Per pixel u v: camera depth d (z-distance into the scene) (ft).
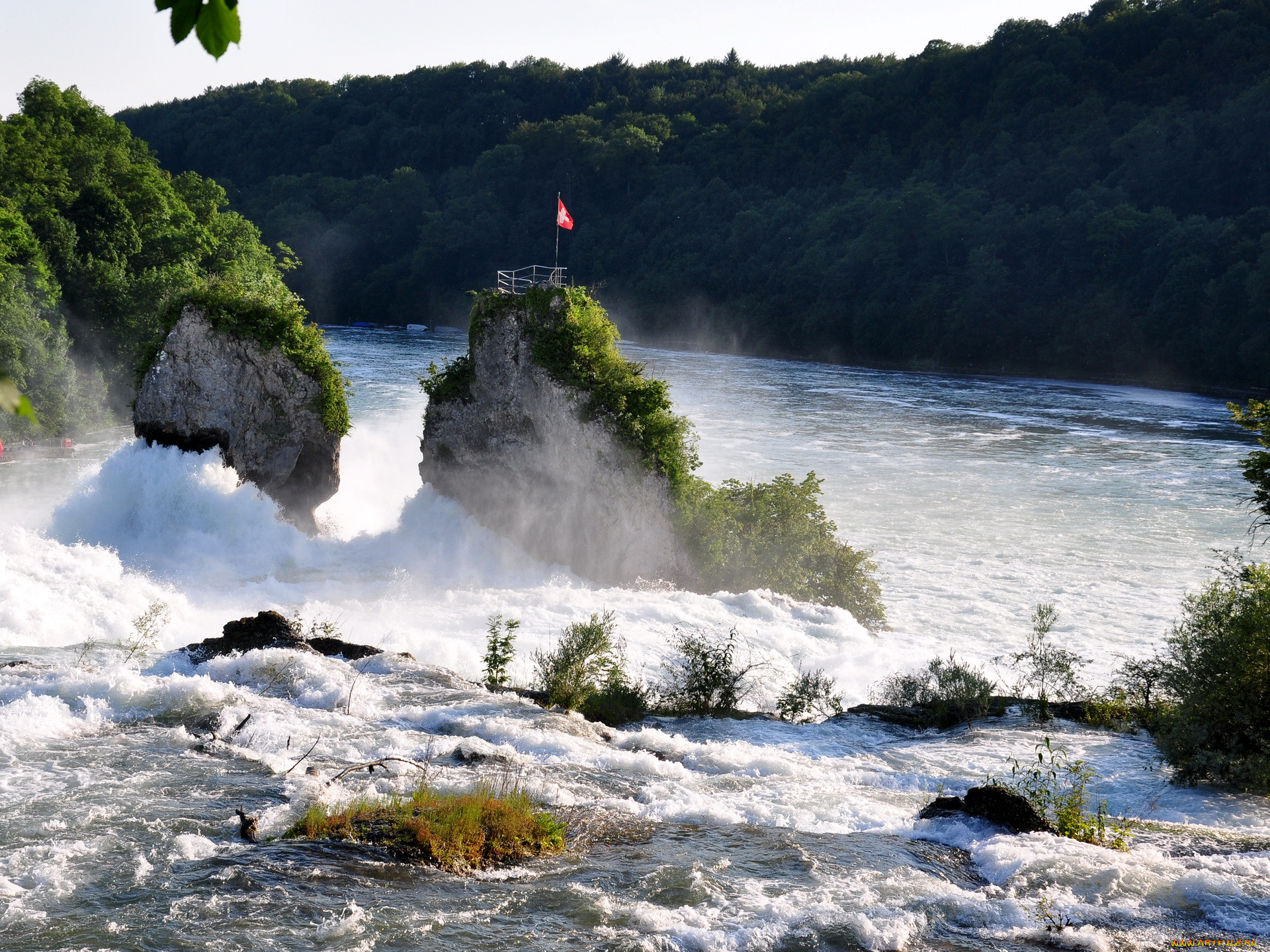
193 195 371.97
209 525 133.90
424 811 40.93
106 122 386.73
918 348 494.59
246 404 139.95
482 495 144.87
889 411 314.14
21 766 45.19
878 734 68.03
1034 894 36.35
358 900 33.65
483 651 92.17
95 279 259.80
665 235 638.53
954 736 66.49
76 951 29.30
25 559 106.93
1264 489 75.77
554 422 137.08
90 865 35.37
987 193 535.19
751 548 131.85
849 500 190.90
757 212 613.93
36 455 204.54
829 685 81.41
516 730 57.21
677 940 31.45
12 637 90.17
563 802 45.80
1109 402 349.61
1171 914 34.71
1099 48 606.55
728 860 39.24
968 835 43.65
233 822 39.93
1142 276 442.91
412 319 644.69
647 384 137.18
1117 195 487.20
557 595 118.62
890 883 36.88
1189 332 409.90
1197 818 49.11
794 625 115.34
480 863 38.01
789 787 52.06
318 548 137.08
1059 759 59.98
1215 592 67.82
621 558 133.59
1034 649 96.63
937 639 118.11
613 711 71.05
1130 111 540.52
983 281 481.46
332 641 73.46
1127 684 77.61
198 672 63.82
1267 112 472.44
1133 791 53.83
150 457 136.77
